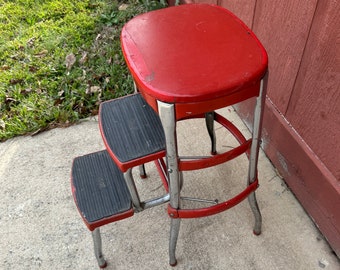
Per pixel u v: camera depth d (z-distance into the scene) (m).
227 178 1.92
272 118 1.84
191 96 1.01
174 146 1.15
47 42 2.83
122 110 1.44
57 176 2.02
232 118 2.22
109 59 2.62
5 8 3.20
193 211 1.38
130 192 1.38
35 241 1.75
